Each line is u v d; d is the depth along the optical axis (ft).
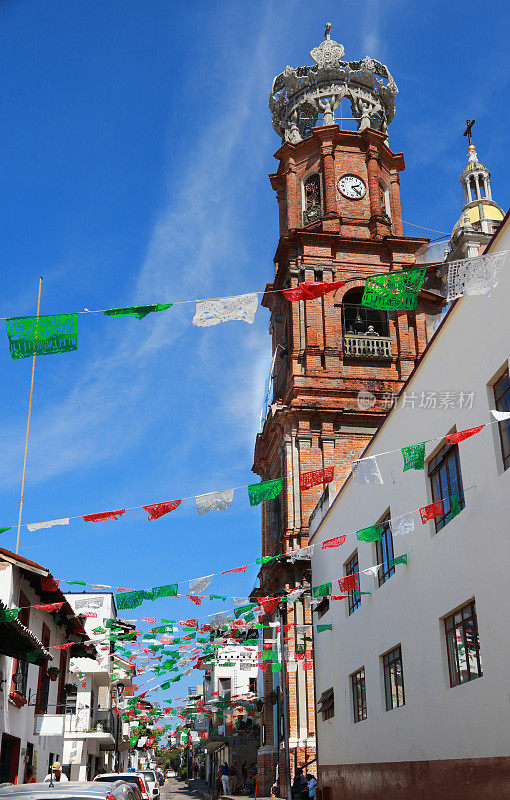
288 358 104.94
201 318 27.12
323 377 100.68
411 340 104.94
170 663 76.23
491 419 39.22
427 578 46.65
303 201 114.01
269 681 106.52
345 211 111.14
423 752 46.14
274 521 106.11
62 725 65.21
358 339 103.35
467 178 113.60
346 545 66.74
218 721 189.57
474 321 41.45
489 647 37.91
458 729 41.14
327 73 119.96
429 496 47.75
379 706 55.26
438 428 46.19
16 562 55.72
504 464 38.22
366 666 59.11
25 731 62.18
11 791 24.72
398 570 52.01
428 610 46.24
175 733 203.31
